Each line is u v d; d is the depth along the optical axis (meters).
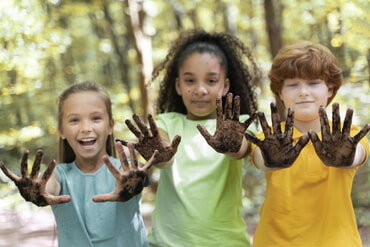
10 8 6.44
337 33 6.04
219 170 2.86
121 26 11.23
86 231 2.59
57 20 8.05
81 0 8.40
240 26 11.02
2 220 6.56
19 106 7.03
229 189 2.91
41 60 7.06
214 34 3.35
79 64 10.73
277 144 2.21
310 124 2.66
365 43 5.42
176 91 3.39
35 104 7.23
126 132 7.63
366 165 5.07
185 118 3.12
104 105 2.76
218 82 3.03
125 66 11.48
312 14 7.29
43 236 5.94
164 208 2.91
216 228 2.81
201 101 2.98
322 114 2.18
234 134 2.32
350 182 2.56
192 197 2.81
